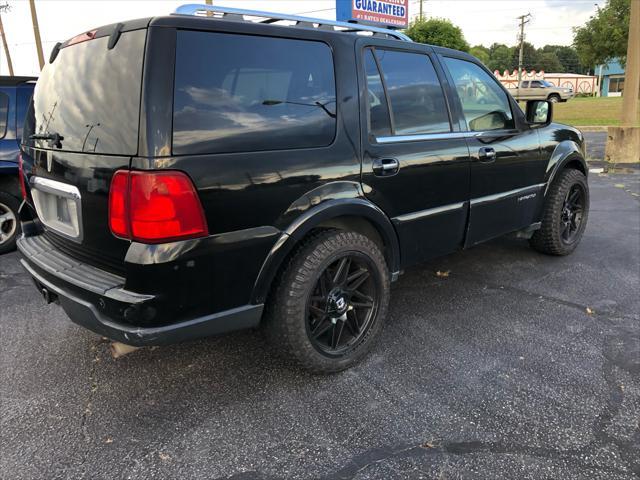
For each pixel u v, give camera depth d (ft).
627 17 103.04
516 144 13.37
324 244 9.09
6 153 16.80
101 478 7.29
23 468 7.49
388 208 10.24
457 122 11.87
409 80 10.91
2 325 12.23
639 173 32.71
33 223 10.78
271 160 8.29
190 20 7.72
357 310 10.25
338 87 9.46
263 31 8.55
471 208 12.26
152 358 10.58
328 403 8.95
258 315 8.57
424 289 14.07
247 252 8.11
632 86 37.93
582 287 13.99
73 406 8.99
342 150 9.32
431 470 7.34
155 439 8.11
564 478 7.15
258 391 9.34
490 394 9.12
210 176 7.57
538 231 15.75
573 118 77.00
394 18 44.68
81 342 11.35
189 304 7.70
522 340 11.09
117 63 7.61
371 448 7.81
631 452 7.64
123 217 7.32
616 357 10.33
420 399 9.00
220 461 7.60
